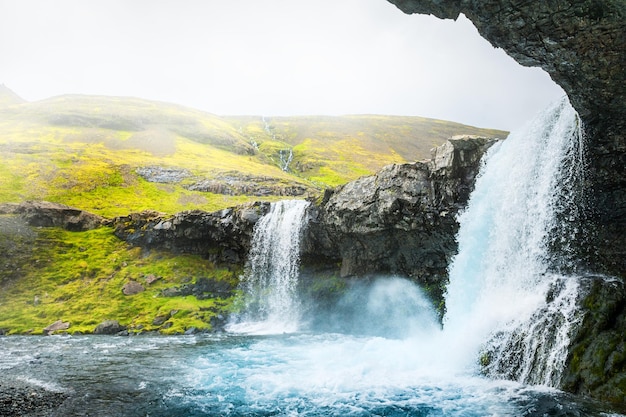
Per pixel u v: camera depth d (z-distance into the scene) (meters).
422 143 196.75
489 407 17.08
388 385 20.55
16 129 119.94
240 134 184.62
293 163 149.12
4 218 53.00
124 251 53.00
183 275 49.03
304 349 29.84
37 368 23.50
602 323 19.05
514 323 23.06
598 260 22.94
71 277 47.31
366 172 139.12
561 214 23.94
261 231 48.53
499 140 29.78
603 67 16.14
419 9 17.80
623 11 13.88
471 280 29.39
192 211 52.06
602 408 16.02
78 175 84.06
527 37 16.19
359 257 40.66
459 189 30.95
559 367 18.98
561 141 23.61
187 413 16.56
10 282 44.88
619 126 19.06
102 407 16.92
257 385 20.61
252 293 46.69
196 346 31.17
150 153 114.62
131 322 39.81
